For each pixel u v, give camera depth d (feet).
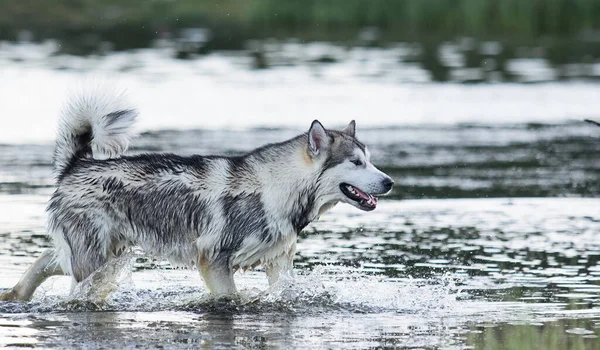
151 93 97.04
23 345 31.12
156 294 39.91
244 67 116.06
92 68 111.04
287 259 39.65
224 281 38.52
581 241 49.39
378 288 40.45
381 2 159.12
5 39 138.21
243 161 39.11
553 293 39.40
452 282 41.39
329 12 161.17
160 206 38.63
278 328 34.22
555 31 151.84
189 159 39.22
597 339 32.53
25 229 51.31
